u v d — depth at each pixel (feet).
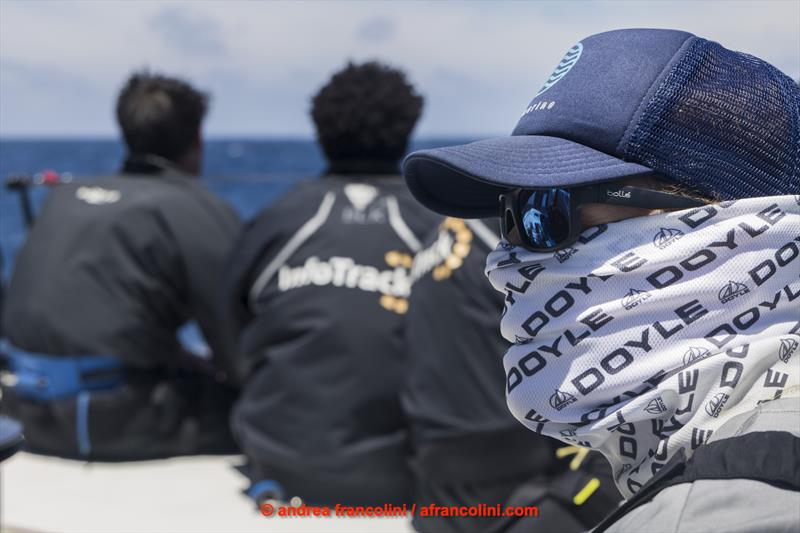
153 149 22.02
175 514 17.58
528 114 7.20
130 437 20.48
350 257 17.93
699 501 5.51
